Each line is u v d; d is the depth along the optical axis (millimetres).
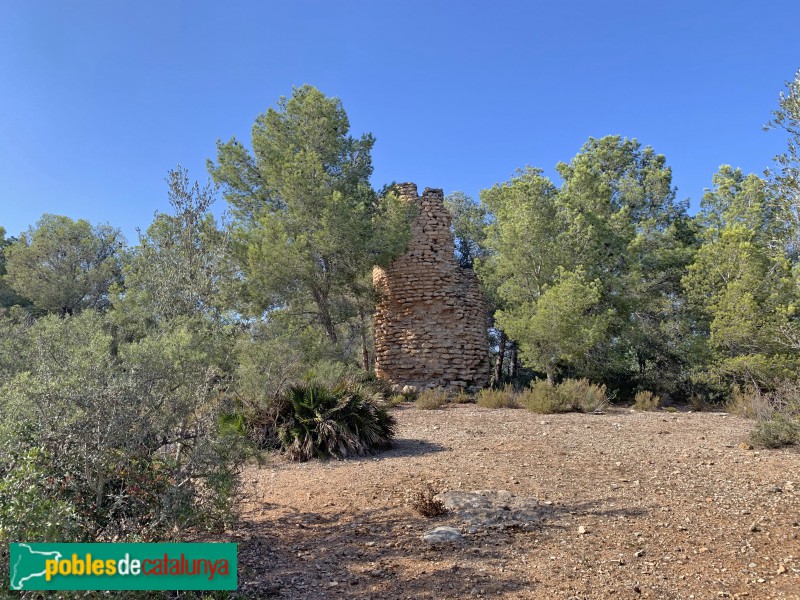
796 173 8133
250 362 10570
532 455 9195
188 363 5043
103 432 4188
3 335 8742
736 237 18594
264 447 9852
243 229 18703
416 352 20391
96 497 4242
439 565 4930
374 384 18266
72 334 6461
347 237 18062
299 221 18609
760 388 16906
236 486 5172
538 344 18906
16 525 3326
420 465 8781
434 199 21844
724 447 9602
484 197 23344
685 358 20156
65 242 30578
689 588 4383
